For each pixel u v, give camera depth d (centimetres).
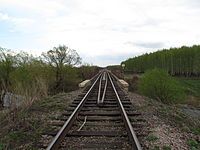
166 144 785
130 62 16000
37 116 1134
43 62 3944
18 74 2772
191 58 11419
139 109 1352
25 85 1595
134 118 1082
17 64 3017
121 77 5269
